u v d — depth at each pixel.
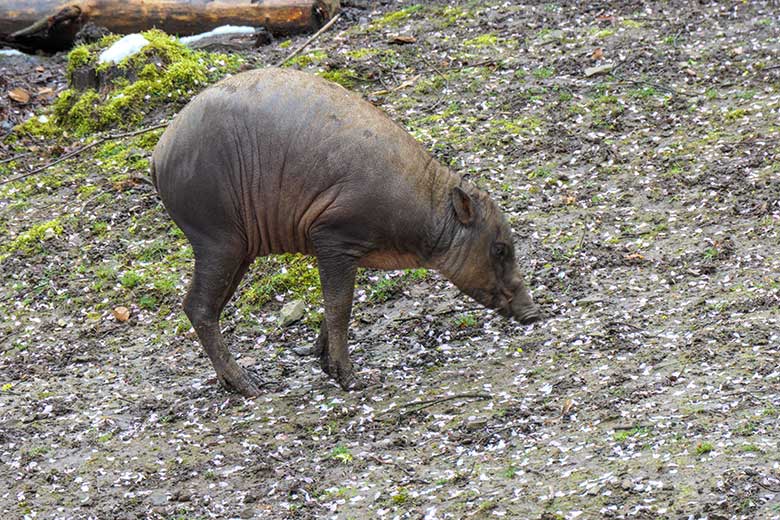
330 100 11.02
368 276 13.89
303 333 13.14
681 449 9.19
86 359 12.99
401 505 9.27
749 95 16.80
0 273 15.00
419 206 11.05
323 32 21.55
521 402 10.72
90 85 19.30
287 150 10.88
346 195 10.82
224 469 10.35
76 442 11.15
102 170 17.28
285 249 11.43
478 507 8.96
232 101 11.00
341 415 11.05
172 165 11.12
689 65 18.03
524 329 12.38
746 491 8.34
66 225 15.84
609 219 14.35
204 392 11.96
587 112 17.02
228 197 11.03
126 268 14.79
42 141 18.77
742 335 11.19
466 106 17.73
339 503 9.46
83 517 9.81
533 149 16.19
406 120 17.50
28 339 13.58
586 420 10.11
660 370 10.84
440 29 20.81
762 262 12.78
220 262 11.30
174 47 19.56
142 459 10.72
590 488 8.88
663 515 8.30
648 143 15.97
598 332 11.89
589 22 20.33
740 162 15.07
